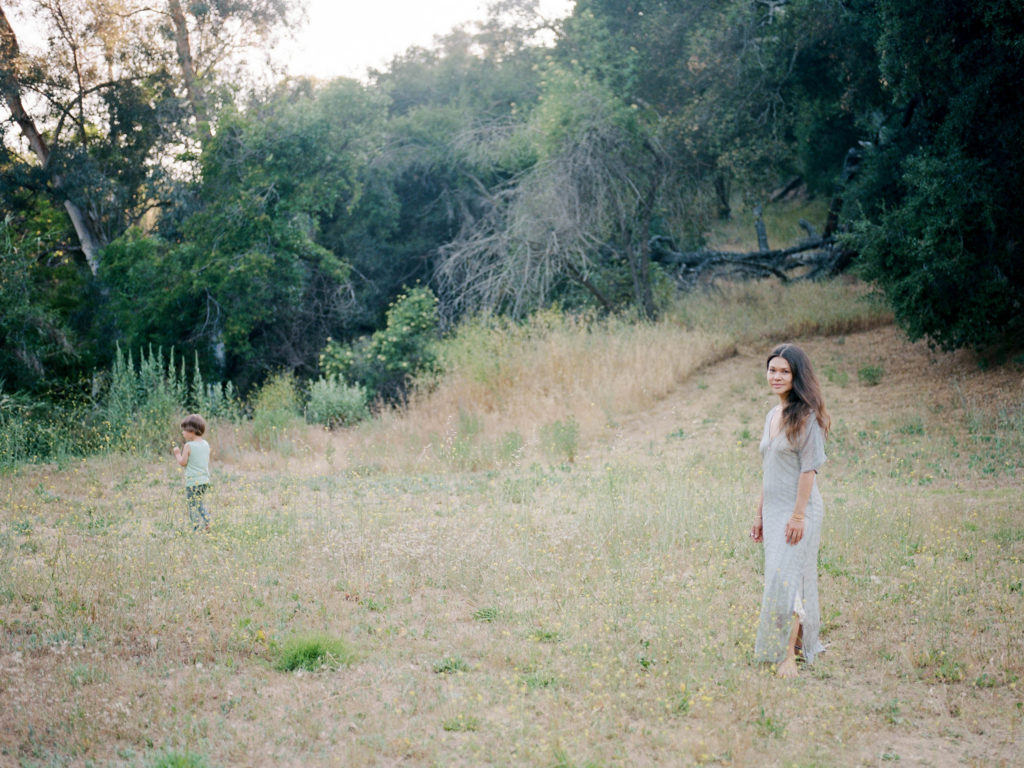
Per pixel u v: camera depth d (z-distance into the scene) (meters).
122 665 5.34
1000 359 15.18
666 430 14.46
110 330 22.38
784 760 4.25
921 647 5.63
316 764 4.20
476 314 20.12
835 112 23.59
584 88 20.38
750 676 5.19
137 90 24.45
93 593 6.56
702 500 9.35
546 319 18.78
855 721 4.66
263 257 20.88
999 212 14.02
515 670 5.41
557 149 20.09
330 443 15.03
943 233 14.18
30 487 11.34
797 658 5.50
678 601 6.44
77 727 4.48
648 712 4.79
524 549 7.82
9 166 23.89
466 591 6.95
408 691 5.04
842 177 23.20
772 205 32.28
